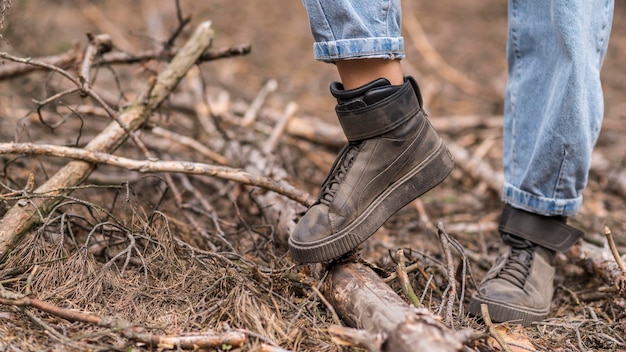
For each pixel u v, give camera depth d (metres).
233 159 2.92
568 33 1.69
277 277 1.82
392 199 1.71
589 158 1.82
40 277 1.75
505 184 1.96
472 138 3.68
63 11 6.00
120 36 5.20
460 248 1.91
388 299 1.56
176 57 2.60
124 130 2.26
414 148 1.69
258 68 5.27
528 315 1.82
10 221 1.85
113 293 1.73
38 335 1.54
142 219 2.03
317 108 4.44
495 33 6.51
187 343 1.48
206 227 2.47
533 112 1.86
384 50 1.59
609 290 1.93
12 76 2.75
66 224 2.00
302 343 1.61
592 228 2.62
